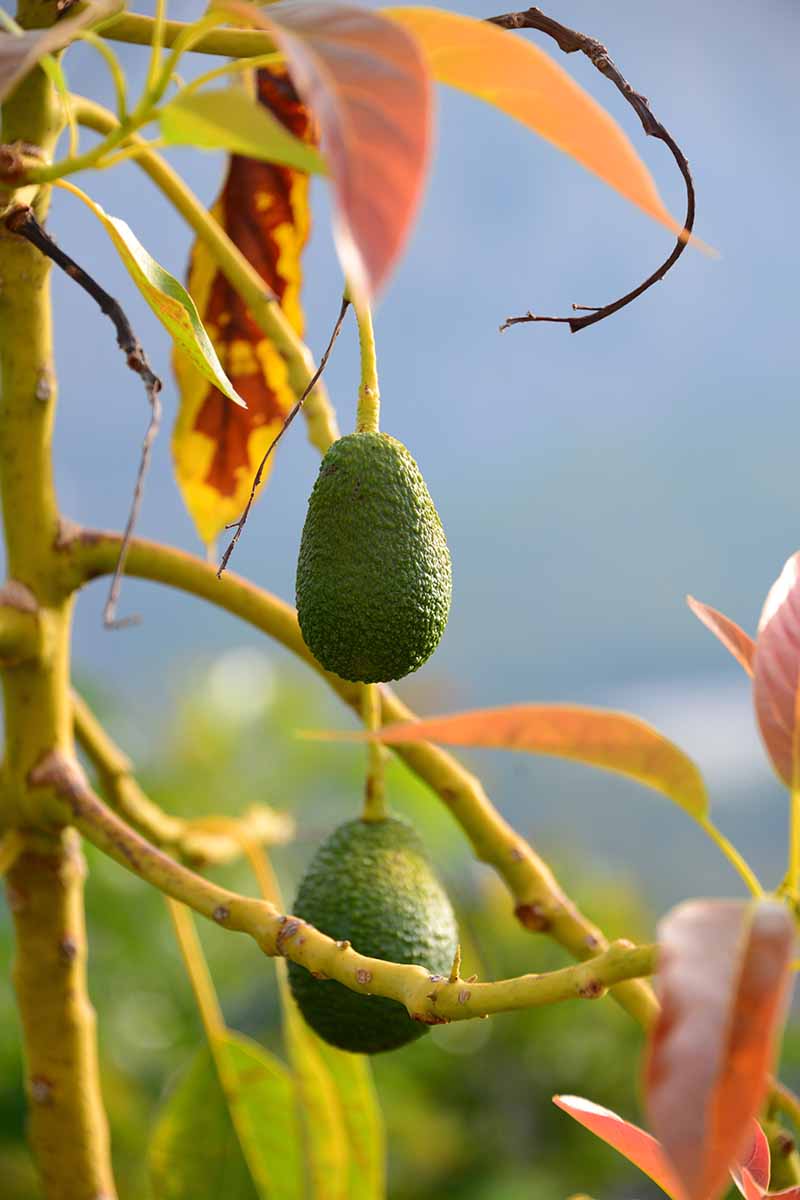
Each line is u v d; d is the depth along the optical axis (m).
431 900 1.47
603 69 1.42
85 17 1.20
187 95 1.21
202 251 1.65
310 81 1.13
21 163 1.33
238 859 2.82
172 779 3.00
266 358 1.66
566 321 1.44
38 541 1.49
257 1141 1.65
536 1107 2.79
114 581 1.38
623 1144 1.30
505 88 1.20
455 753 3.56
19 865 1.52
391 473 1.34
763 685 1.24
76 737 1.59
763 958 1.13
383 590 1.33
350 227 1.11
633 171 1.19
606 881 3.24
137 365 1.38
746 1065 1.12
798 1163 1.43
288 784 3.08
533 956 2.82
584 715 1.23
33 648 1.48
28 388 1.48
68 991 1.54
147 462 1.38
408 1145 2.67
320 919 1.45
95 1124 1.56
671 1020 1.12
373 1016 1.43
